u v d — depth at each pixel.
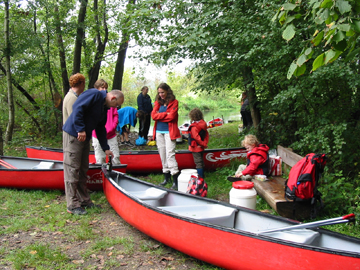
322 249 2.29
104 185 4.54
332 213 3.85
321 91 4.97
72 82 4.25
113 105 4.23
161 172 6.29
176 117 5.11
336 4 2.44
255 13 5.54
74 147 4.00
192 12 6.15
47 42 10.55
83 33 10.95
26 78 9.92
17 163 6.29
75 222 3.88
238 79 7.39
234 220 3.30
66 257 3.03
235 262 2.65
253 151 4.71
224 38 5.92
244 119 8.96
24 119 11.29
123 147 9.27
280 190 4.09
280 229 2.72
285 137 6.75
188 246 2.94
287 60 5.18
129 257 3.09
